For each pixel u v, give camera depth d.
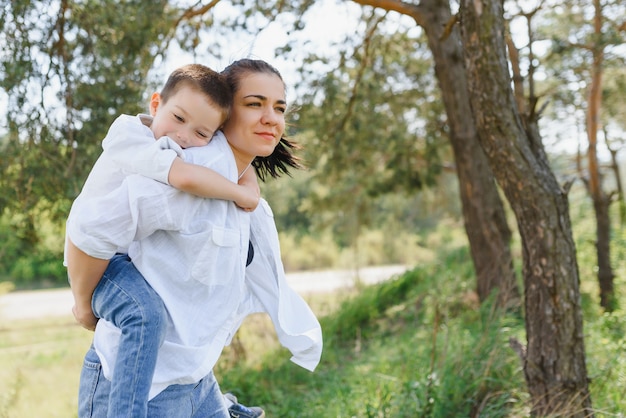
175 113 2.20
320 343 2.66
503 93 3.86
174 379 2.14
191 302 2.18
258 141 2.33
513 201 3.99
